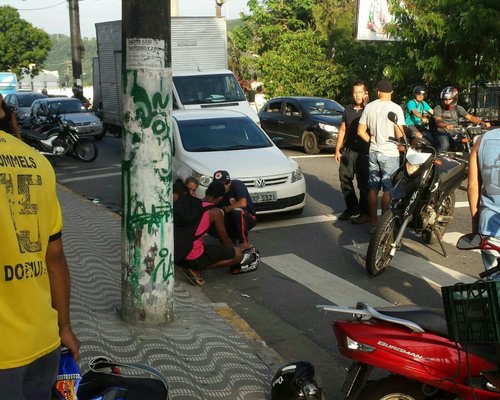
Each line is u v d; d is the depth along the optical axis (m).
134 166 5.47
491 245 3.96
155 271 5.62
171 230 5.65
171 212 5.61
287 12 35.78
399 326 3.91
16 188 2.50
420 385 3.97
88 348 5.09
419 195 7.53
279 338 6.05
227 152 10.69
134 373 4.58
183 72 17.44
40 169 2.62
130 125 5.43
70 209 10.99
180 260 7.27
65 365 2.80
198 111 11.97
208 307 6.57
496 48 17.59
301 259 8.38
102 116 24.22
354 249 8.80
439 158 8.21
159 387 2.94
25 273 2.47
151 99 5.37
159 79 5.37
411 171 7.46
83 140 17.86
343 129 10.00
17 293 2.46
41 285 2.55
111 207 12.12
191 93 16.84
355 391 4.04
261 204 10.02
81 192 13.61
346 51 27.41
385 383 4.00
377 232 7.39
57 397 2.74
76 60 37.09
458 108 13.86
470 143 13.77
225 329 5.96
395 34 19.77
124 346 5.24
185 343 5.46
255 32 36.81
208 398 4.67
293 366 4.29
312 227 9.95
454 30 18.25
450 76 19.19
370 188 9.34
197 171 10.09
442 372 3.80
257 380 5.03
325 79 28.16
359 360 3.90
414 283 7.45
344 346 3.97
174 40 18.91
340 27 29.41
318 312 6.65
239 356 5.41
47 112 23.12
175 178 10.50
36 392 2.56
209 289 7.33
